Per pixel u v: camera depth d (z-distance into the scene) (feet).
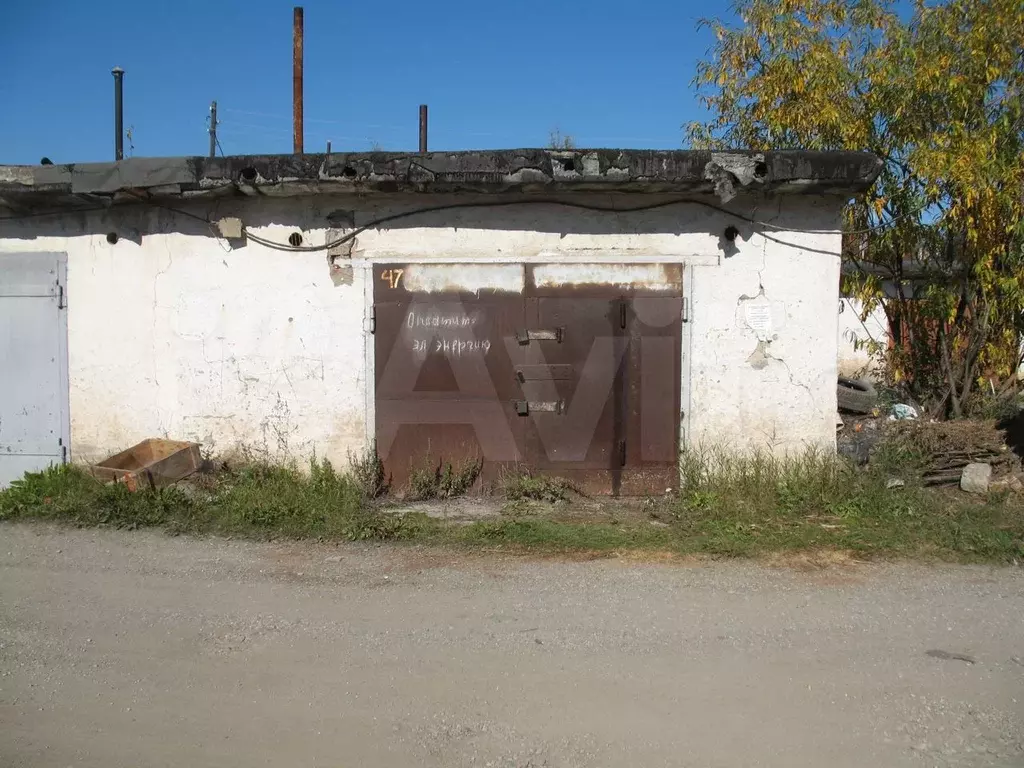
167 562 18.40
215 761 10.71
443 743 11.09
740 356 23.85
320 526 20.83
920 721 11.60
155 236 24.70
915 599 16.12
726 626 14.78
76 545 19.63
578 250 23.91
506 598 16.17
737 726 11.45
